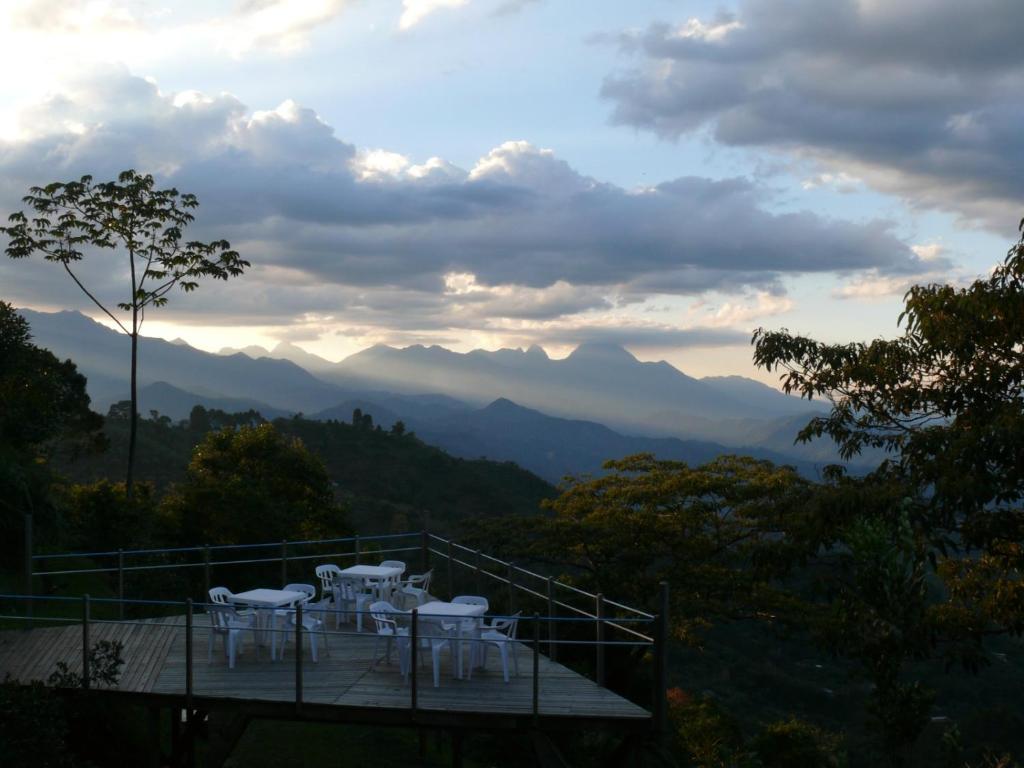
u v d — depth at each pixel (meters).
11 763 9.13
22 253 28.88
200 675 10.96
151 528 23.16
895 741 10.29
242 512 24.81
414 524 73.75
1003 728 37.19
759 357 14.36
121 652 11.90
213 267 30.34
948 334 12.64
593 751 16.48
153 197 29.25
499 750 16.45
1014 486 11.41
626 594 25.84
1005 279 12.09
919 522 11.49
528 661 11.64
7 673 10.82
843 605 11.02
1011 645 50.50
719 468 27.88
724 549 26.38
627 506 26.86
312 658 11.65
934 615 12.79
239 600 11.73
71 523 20.70
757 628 56.91
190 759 11.91
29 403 22.62
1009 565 13.07
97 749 10.79
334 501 36.12
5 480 17.11
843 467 14.23
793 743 17.31
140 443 71.19
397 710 9.73
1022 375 12.28
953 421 12.97
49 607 16.00
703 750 17.91
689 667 48.00
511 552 27.08
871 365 13.66
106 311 29.31
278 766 14.38
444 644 11.20
